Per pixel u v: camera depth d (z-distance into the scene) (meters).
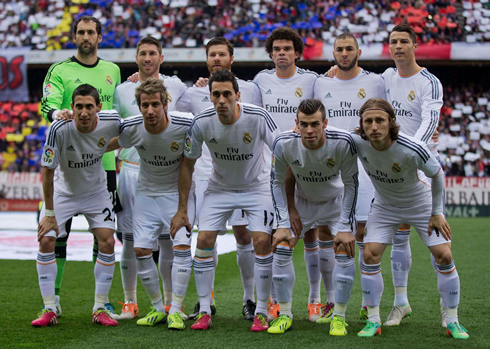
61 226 4.92
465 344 4.02
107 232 4.87
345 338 4.22
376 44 16.89
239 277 7.05
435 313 5.14
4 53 18.08
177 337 4.26
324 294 6.11
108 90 5.61
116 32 19.03
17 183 17.42
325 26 18.66
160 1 19.53
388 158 4.20
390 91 5.35
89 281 6.73
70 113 4.57
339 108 5.39
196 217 5.79
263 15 19.14
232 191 4.76
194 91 5.74
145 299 5.87
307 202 4.77
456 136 18.55
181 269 4.64
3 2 20.34
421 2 18.75
